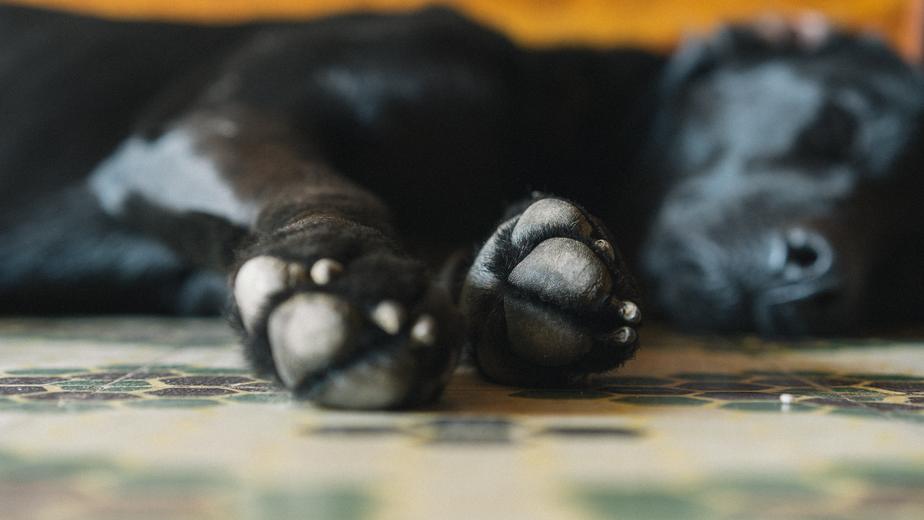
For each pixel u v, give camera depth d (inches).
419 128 23.0
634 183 28.5
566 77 29.1
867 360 16.4
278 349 10.7
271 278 10.8
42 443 9.8
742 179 24.1
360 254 11.0
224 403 11.5
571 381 12.6
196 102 22.3
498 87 24.9
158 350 16.6
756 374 14.5
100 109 25.1
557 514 8.2
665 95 28.5
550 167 28.1
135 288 23.5
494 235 12.8
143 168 20.1
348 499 8.4
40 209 23.7
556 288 12.0
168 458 9.4
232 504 8.3
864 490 8.7
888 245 24.0
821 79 25.0
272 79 22.3
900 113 24.3
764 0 40.0
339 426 10.4
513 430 10.4
